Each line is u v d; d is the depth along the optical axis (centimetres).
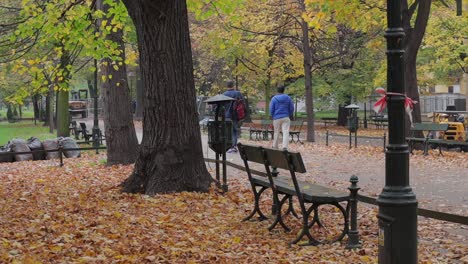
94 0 1719
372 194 1362
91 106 7012
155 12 1302
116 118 2025
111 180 1647
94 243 877
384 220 611
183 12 1335
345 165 2000
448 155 2280
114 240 899
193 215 1108
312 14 2350
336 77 4319
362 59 4238
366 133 4012
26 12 1609
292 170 902
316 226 1022
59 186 1555
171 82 1323
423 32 2512
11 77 4456
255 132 3675
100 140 3038
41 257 789
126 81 2033
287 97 2244
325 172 1814
